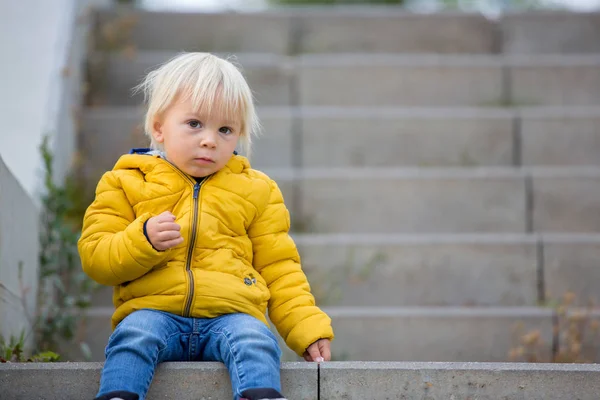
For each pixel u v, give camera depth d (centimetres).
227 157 313
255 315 306
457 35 712
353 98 650
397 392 295
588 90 652
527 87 653
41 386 291
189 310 297
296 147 606
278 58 680
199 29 697
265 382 274
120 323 290
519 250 523
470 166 607
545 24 712
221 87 310
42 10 580
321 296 514
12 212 366
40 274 446
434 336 477
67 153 545
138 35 693
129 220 311
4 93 518
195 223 306
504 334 476
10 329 368
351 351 475
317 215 562
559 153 607
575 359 462
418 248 522
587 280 519
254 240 323
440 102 651
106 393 268
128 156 320
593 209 563
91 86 641
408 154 608
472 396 296
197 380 289
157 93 317
